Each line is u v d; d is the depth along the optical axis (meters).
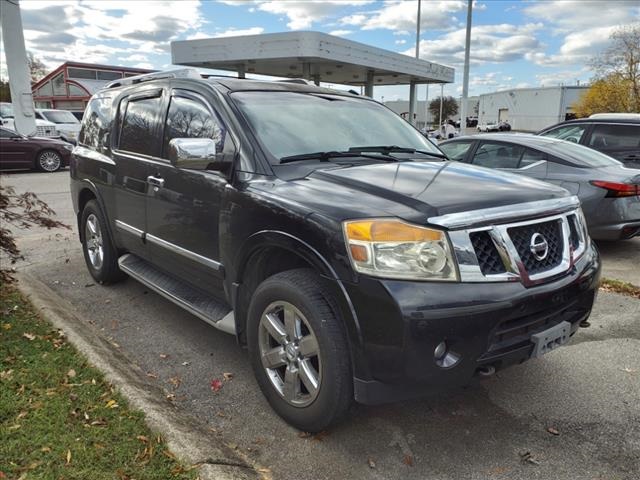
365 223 2.55
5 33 19.19
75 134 23.92
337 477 2.64
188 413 3.16
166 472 2.44
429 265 2.50
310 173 3.20
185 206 3.71
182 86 4.07
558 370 3.73
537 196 2.93
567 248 2.93
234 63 22.06
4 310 4.21
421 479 2.63
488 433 3.01
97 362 3.38
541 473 2.68
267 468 2.69
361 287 2.52
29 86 19.91
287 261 3.16
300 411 2.90
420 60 26.97
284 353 2.96
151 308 4.82
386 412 3.19
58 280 5.54
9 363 3.35
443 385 2.54
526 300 2.60
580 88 56.00
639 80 34.09
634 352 4.01
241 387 3.48
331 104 4.12
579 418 3.16
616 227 6.39
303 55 19.16
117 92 5.09
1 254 6.35
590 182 6.44
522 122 63.09
